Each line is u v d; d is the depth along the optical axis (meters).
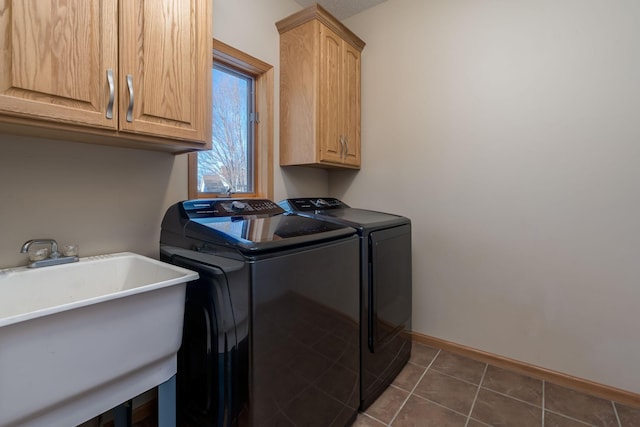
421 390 1.75
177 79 1.24
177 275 1.11
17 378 0.70
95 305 0.82
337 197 2.77
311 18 2.07
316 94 2.08
